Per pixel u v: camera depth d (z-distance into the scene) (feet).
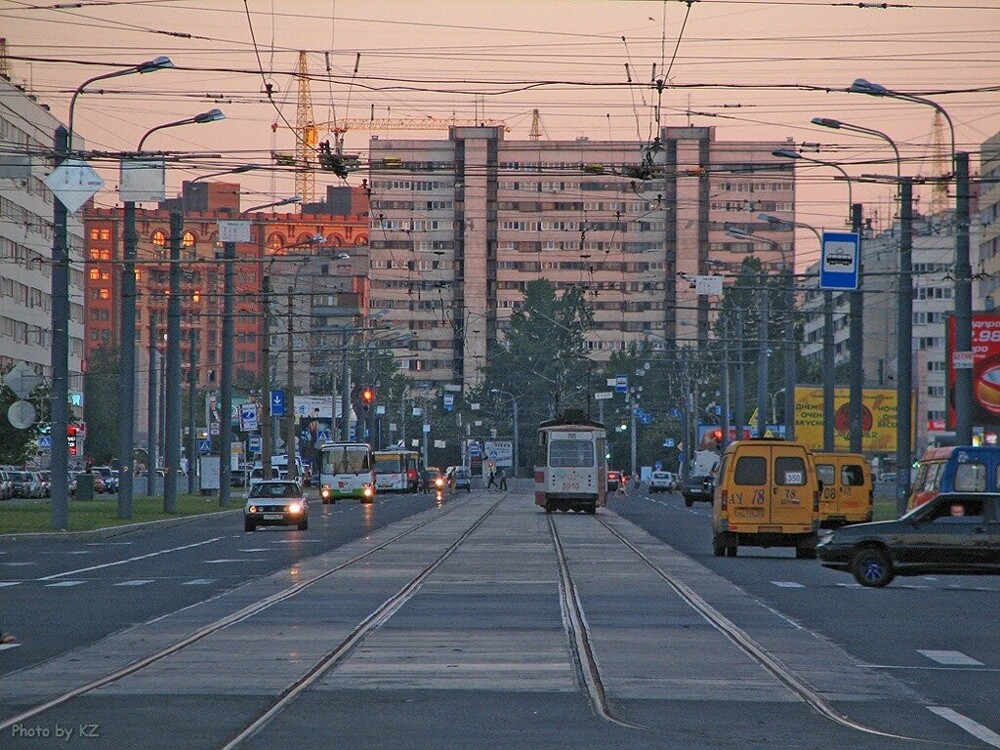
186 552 353.72
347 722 111.55
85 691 127.54
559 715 115.34
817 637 173.58
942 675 142.61
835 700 125.08
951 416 546.67
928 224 458.09
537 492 632.38
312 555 339.57
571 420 650.43
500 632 175.63
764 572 290.97
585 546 378.53
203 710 117.29
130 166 347.97
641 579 267.18
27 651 157.69
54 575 275.80
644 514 627.05
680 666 145.79
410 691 127.85
